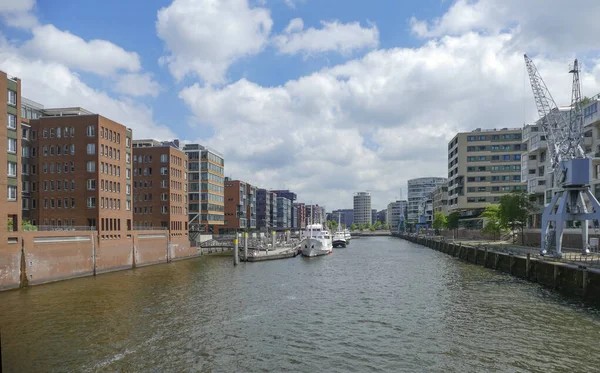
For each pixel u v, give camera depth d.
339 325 35.09
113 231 76.94
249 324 35.38
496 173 151.00
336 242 156.62
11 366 25.77
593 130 77.88
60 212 76.06
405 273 69.56
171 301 44.75
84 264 66.81
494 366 25.34
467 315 37.88
